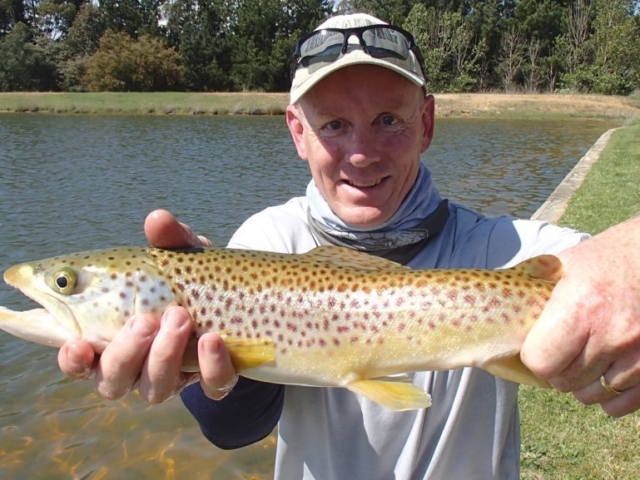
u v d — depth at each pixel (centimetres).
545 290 66
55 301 69
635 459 113
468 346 66
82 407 165
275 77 2059
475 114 1367
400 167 71
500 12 2114
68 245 314
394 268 70
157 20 2291
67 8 2384
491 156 683
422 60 74
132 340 57
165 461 142
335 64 67
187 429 154
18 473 139
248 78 2034
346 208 73
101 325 68
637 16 1708
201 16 2142
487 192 464
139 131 1001
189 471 138
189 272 69
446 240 76
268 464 140
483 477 70
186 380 63
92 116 1342
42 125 1091
